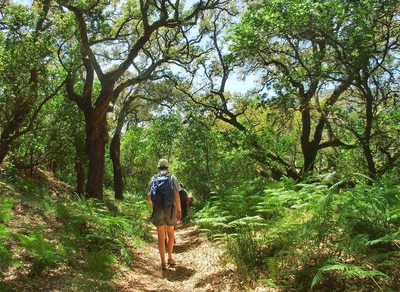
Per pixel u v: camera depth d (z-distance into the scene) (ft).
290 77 39.68
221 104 59.00
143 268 20.08
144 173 104.01
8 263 14.23
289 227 16.60
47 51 32.76
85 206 27.86
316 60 35.70
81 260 18.40
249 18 36.01
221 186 50.24
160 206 20.03
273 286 13.62
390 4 30.86
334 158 49.67
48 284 14.35
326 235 14.07
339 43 32.19
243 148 50.70
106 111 46.01
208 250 23.09
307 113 50.88
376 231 13.82
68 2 36.96
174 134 59.16
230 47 40.75
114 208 41.50
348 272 11.14
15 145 40.09
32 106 35.40
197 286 16.60
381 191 16.92
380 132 41.86
